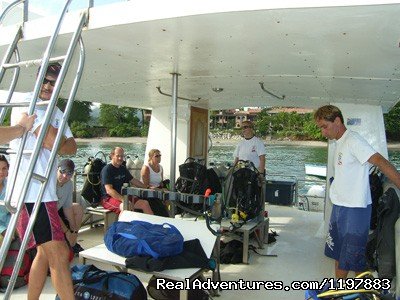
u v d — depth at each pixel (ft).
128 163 23.16
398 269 8.38
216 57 10.07
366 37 7.60
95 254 9.62
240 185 14.25
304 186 38.60
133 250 8.91
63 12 6.23
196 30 7.66
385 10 6.06
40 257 7.99
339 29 7.18
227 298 10.46
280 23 7.02
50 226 7.32
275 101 20.03
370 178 13.32
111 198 16.48
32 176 5.70
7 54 7.36
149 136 23.48
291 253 14.80
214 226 10.44
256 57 9.89
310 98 17.65
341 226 9.05
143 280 11.28
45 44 8.63
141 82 14.80
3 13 7.45
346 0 5.91
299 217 21.66
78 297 8.24
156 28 7.62
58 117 7.41
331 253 9.60
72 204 13.94
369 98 15.80
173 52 9.68
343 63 9.98
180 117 22.06
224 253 13.61
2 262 5.50
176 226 10.52
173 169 12.37
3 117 6.73
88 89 17.03
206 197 10.59
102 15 7.52
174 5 6.83
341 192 9.00
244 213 13.98
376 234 8.91
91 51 9.78
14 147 7.16
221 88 15.70
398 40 7.65
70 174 13.32
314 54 9.27
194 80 13.83
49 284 10.93
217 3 6.52
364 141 8.70
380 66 10.10
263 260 13.89
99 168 17.49
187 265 8.88
